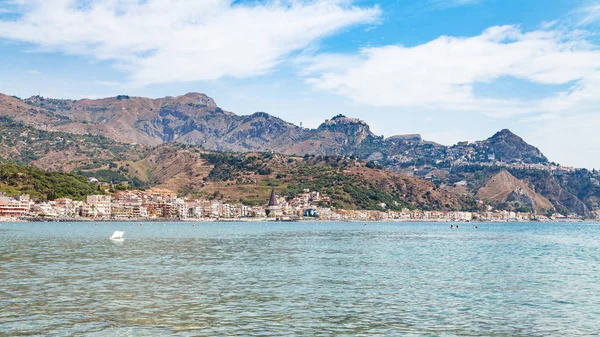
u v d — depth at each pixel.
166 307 61.34
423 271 96.94
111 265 101.25
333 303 64.75
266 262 110.06
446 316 58.47
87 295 68.06
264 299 66.81
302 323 54.72
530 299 68.56
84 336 49.00
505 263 113.94
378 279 85.25
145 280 81.44
